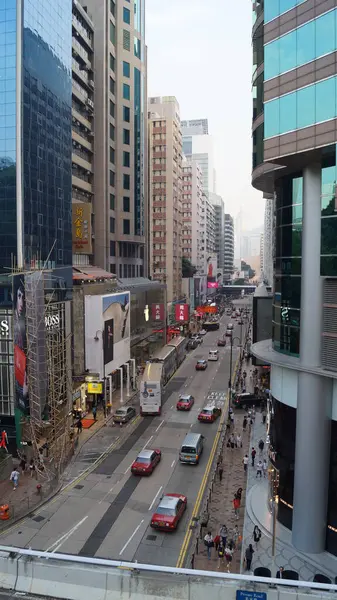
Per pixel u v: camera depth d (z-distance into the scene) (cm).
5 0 3553
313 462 2245
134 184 7325
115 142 6919
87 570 818
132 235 7262
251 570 2119
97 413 4688
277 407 2552
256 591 771
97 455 3588
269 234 12188
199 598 779
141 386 4588
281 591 770
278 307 2656
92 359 4659
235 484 3091
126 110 7069
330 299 2192
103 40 6250
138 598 788
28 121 3672
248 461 3431
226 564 2202
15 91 3566
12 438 3666
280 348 2625
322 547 2262
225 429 4216
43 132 3941
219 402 5100
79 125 5872
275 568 2109
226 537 2336
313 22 2070
